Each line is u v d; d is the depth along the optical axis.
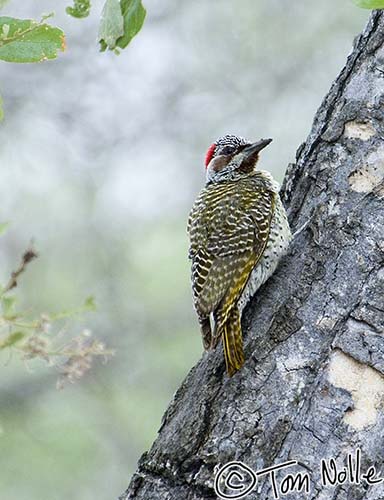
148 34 19.12
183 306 16.73
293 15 19.14
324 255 7.22
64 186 17.75
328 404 6.50
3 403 15.17
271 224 7.89
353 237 7.19
